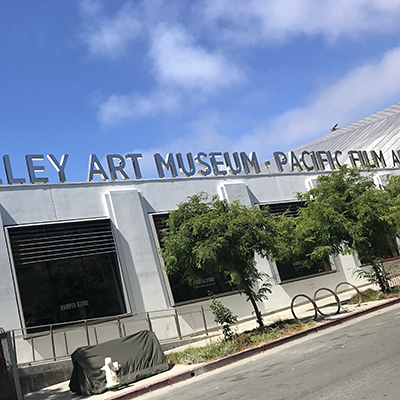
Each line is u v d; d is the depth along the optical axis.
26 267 16.31
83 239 17.88
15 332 15.05
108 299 17.66
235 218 14.58
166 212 20.47
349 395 6.35
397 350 8.45
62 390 12.62
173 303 18.75
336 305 18.88
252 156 25.31
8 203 16.84
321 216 17.55
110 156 20.33
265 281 21.98
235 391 8.22
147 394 10.38
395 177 23.80
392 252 24.62
